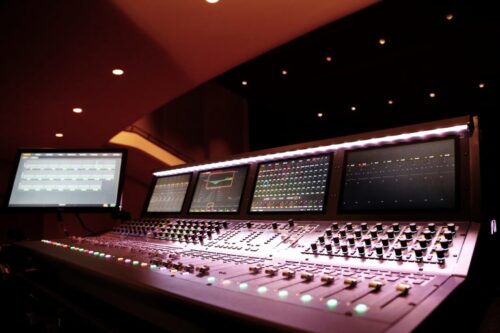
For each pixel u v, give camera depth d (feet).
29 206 8.29
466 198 4.22
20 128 25.63
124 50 16.56
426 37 27.35
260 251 4.92
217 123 41.52
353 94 39.34
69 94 20.54
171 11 14.15
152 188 8.79
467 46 28.73
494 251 4.72
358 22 25.22
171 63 18.37
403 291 2.79
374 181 5.07
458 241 3.78
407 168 4.85
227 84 36.55
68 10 13.19
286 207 5.90
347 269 3.75
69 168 8.64
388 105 42.34
